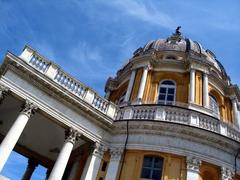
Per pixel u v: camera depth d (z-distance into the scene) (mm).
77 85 16375
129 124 16234
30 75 14617
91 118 16031
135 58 23703
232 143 15828
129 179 14562
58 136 17484
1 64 14617
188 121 16344
